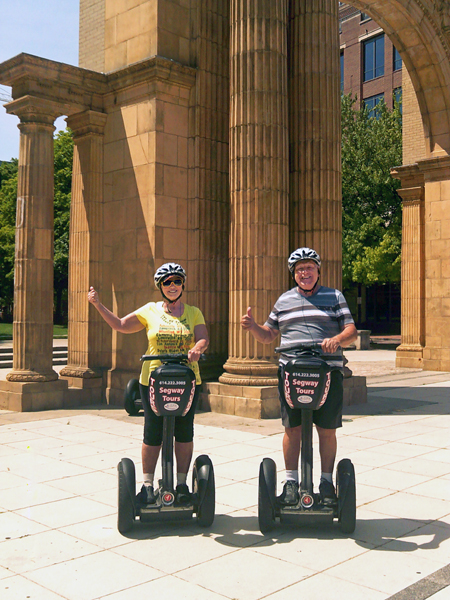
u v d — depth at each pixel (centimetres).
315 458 663
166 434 437
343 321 435
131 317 461
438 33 1482
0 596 344
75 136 1123
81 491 541
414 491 545
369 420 916
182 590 351
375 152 2777
